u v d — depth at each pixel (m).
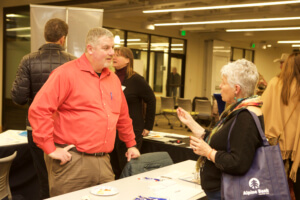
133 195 2.04
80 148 2.23
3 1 9.27
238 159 1.64
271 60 19.16
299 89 2.65
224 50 14.83
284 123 2.70
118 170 3.75
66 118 2.24
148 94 3.62
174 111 10.62
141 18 11.87
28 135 2.88
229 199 1.65
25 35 8.81
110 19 11.36
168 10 8.64
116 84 2.47
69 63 2.29
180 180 2.41
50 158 2.29
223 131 1.75
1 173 2.88
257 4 7.36
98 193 2.01
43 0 8.53
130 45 12.20
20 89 2.72
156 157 2.82
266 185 1.63
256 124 1.67
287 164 2.76
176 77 14.05
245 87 1.76
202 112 10.29
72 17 4.12
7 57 9.27
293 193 2.78
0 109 9.33
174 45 13.81
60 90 2.19
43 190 2.96
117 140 3.58
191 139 1.79
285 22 10.17
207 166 1.86
